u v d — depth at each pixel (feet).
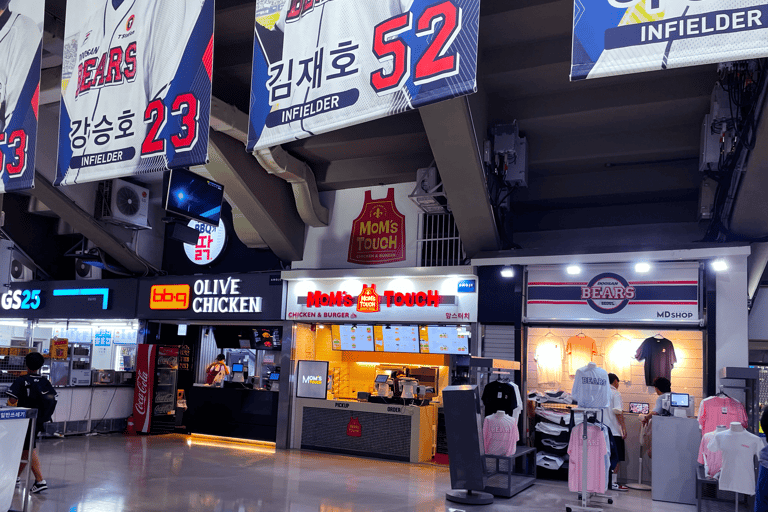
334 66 13.46
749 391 23.65
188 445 33.63
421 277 31.04
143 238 40.78
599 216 31.71
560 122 26.66
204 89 14.96
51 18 24.07
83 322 42.98
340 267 34.50
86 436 35.32
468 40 11.75
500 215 29.53
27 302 42.91
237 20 22.90
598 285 27.48
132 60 16.37
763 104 17.98
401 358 36.40
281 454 31.58
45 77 27.99
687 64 9.95
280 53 14.42
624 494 24.72
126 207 37.83
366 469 27.89
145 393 37.73
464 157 24.99
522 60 23.59
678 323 25.89
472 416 21.76
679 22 10.12
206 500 20.62
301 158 33.06
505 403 24.75
